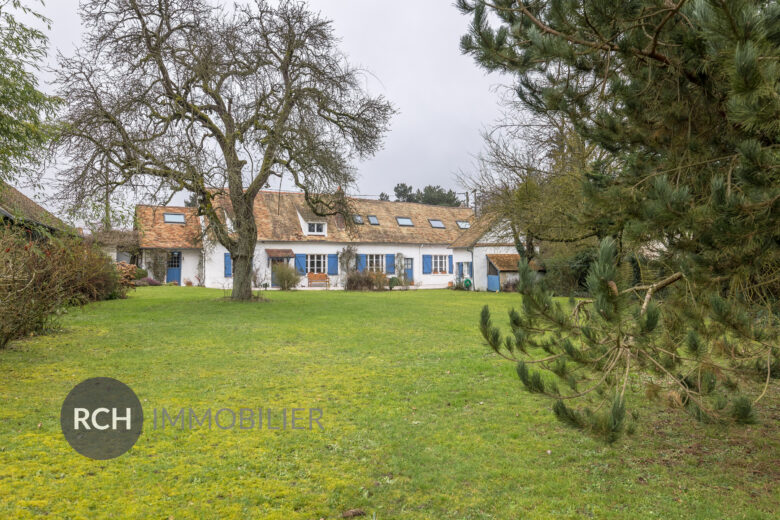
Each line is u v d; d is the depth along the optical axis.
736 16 2.80
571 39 4.26
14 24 10.11
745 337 3.46
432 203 60.25
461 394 6.41
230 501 3.57
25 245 8.57
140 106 15.49
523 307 3.71
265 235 30.33
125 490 3.69
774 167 3.20
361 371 7.64
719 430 3.45
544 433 5.05
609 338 3.30
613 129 4.78
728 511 3.50
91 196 14.25
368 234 33.56
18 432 4.79
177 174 14.79
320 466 4.21
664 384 3.77
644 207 3.63
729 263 3.49
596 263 3.08
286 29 16.72
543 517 3.43
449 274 36.66
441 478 4.02
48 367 7.56
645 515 3.45
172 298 19.02
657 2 3.70
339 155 16.81
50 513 3.31
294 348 9.52
